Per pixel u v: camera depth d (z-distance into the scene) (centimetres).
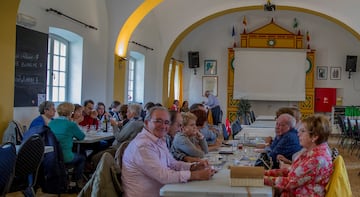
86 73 785
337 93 1398
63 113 512
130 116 546
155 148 276
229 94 1423
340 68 1392
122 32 893
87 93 792
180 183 254
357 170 727
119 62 909
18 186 367
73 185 549
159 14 1137
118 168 271
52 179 436
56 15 669
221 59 1434
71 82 767
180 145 379
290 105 1405
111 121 566
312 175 246
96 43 825
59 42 738
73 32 727
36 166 372
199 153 381
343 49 1386
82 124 689
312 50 1386
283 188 249
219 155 412
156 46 1168
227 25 1424
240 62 1402
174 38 1173
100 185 246
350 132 980
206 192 229
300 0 1130
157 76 1189
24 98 596
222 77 1435
